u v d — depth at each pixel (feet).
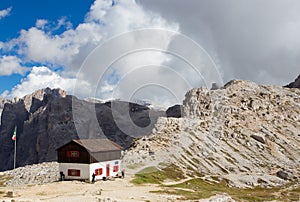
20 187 239.50
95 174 268.00
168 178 339.36
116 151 290.15
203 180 383.45
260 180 444.55
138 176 308.40
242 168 497.87
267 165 544.62
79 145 266.16
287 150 632.79
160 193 236.22
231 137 632.79
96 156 268.21
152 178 315.78
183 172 390.63
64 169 270.26
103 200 187.73
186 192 257.96
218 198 242.78
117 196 205.67
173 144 462.19
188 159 454.40
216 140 584.40
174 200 213.66
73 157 267.18
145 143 435.94
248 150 591.37
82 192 215.72
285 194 368.48
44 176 337.31
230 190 361.30
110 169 283.79
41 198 191.01
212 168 450.71
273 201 305.94
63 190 222.07
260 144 629.51
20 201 177.99
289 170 512.22
